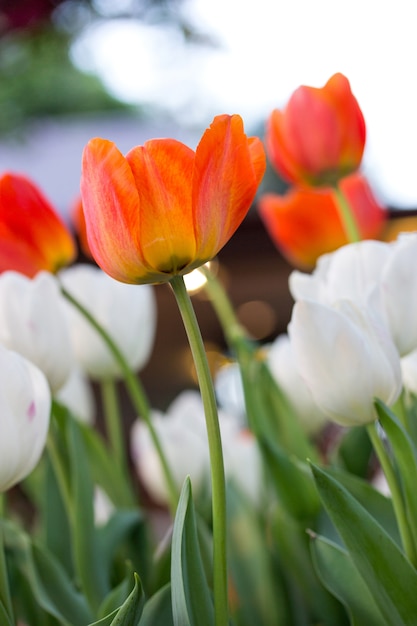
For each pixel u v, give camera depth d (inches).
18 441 22.1
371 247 25.6
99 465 30.5
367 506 25.4
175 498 28.6
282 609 28.5
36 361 27.8
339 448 31.1
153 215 21.0
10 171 29.8
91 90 162.9
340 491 21.7
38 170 142.6
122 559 28.5
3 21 110.7
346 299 23.5
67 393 36.0
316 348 23.0
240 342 31.6
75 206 31.2
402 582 21.6
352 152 31.6
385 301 25.0
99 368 33.7
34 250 30.1
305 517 27.6
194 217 21.1
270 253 106.7
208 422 21.3
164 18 125.6
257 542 28.8
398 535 25.0
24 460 22.3
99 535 27.5
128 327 33.4
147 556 28.4
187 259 21.4
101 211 21.2
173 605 21.0
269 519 29.9
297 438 30.7
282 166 32.5
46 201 30.0
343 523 21.7
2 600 23.1
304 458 30.6
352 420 23.4
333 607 27.7
